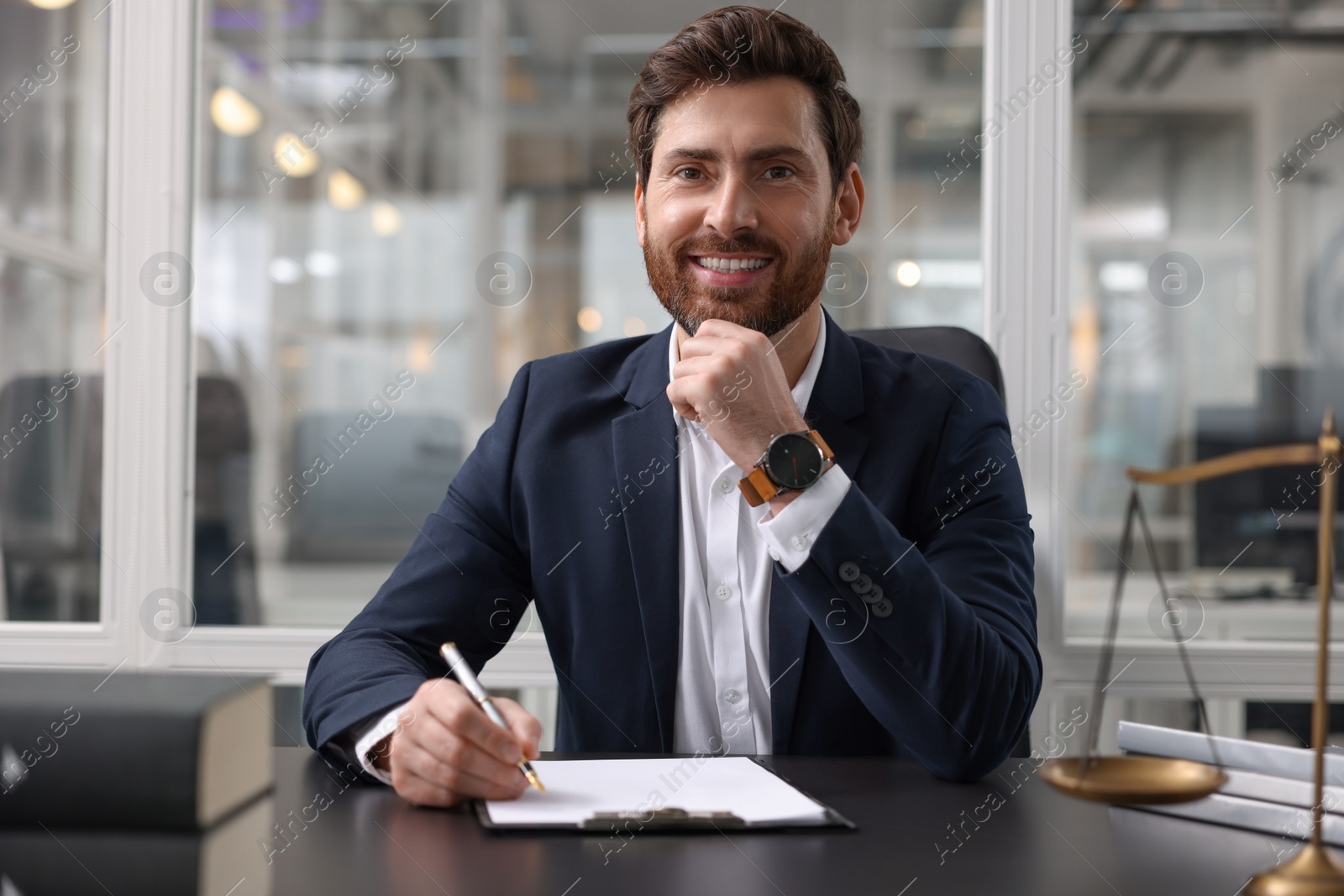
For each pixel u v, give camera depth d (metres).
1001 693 0.91
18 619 2.06
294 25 2.44
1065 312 1.96
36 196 2.13
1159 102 2.11
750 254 1.15
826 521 0.91
